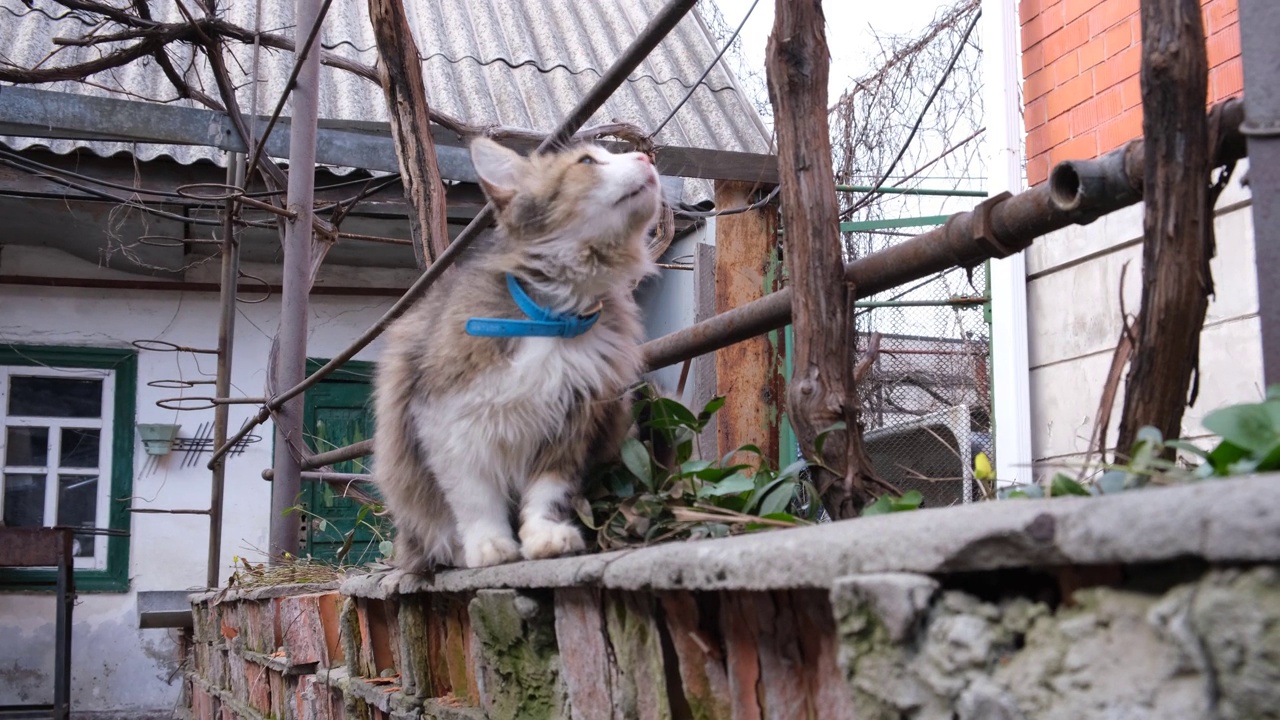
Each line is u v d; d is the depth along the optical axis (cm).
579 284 256
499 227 286
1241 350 404
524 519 245
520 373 235
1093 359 489
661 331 802
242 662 484
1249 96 141
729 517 192
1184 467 177
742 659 146
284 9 927
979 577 107
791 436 628
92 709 894
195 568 924
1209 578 83
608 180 260
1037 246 530
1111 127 493
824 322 200
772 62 204
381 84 496
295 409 604
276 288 964
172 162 763
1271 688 76
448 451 245
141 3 634
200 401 938
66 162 744
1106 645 92
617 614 173
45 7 898
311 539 919
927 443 504
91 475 927
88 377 926
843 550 114
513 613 202
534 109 865
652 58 954
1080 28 516
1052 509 94
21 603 886
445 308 259
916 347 628
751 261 657
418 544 274
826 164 202
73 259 923
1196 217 142
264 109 805
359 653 318
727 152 622
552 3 1061
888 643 107
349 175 778
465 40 962
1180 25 140
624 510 226
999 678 98
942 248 193
